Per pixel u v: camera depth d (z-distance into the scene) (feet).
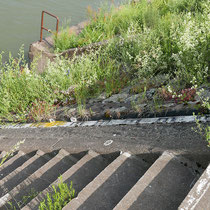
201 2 27.12
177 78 14.97
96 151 11.80
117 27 30.66
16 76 21.07
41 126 15.84
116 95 16.72
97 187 9.60
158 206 8.21
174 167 9.39
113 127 12.93
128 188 9.48
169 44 18.97
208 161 9.23
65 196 9.72
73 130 14.10
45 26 44.68
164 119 11.91
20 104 19.35
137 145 11.00
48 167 12.07
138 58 18.33
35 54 30.37
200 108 11.63
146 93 15.17
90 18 34.47
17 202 10.65
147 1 35.06
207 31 16.98
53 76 20.25
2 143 15.57
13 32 43.11
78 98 17.62
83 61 21.48
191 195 7.34
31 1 53.57
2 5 51.29
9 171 13.29
